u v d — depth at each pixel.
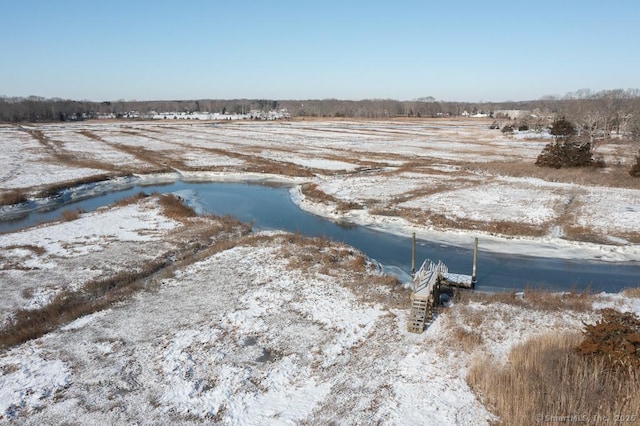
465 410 10.03
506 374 10.79
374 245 23.94
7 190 36.88
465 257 21.80
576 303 15.32
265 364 12.69
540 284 18.39
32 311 16.11
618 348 10.67
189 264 20.69
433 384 11.13
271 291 17.47
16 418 10.58
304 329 14.56
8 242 24.30
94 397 11.31
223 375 12.17
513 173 40.81
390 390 11.02
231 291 17.61
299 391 11.39
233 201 35.41
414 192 34.34
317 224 28.44
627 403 9.27
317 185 38.44
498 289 17.95
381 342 13.48
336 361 12.66
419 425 9.66
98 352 13.43
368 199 32.84
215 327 14.78
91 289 18.00
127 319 15.52
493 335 13.45
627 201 29.75
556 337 12.32
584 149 43.00
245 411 10.71
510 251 22.41
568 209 28.25
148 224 27.42
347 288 17.55
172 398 11.23
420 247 23.47
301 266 19.75
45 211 33.66
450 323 14.23
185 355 13.13
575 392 9.71
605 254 21.59
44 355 13.34
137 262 21.02
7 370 12.62
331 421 10.02
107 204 35.09
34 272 19.94
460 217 27.39
